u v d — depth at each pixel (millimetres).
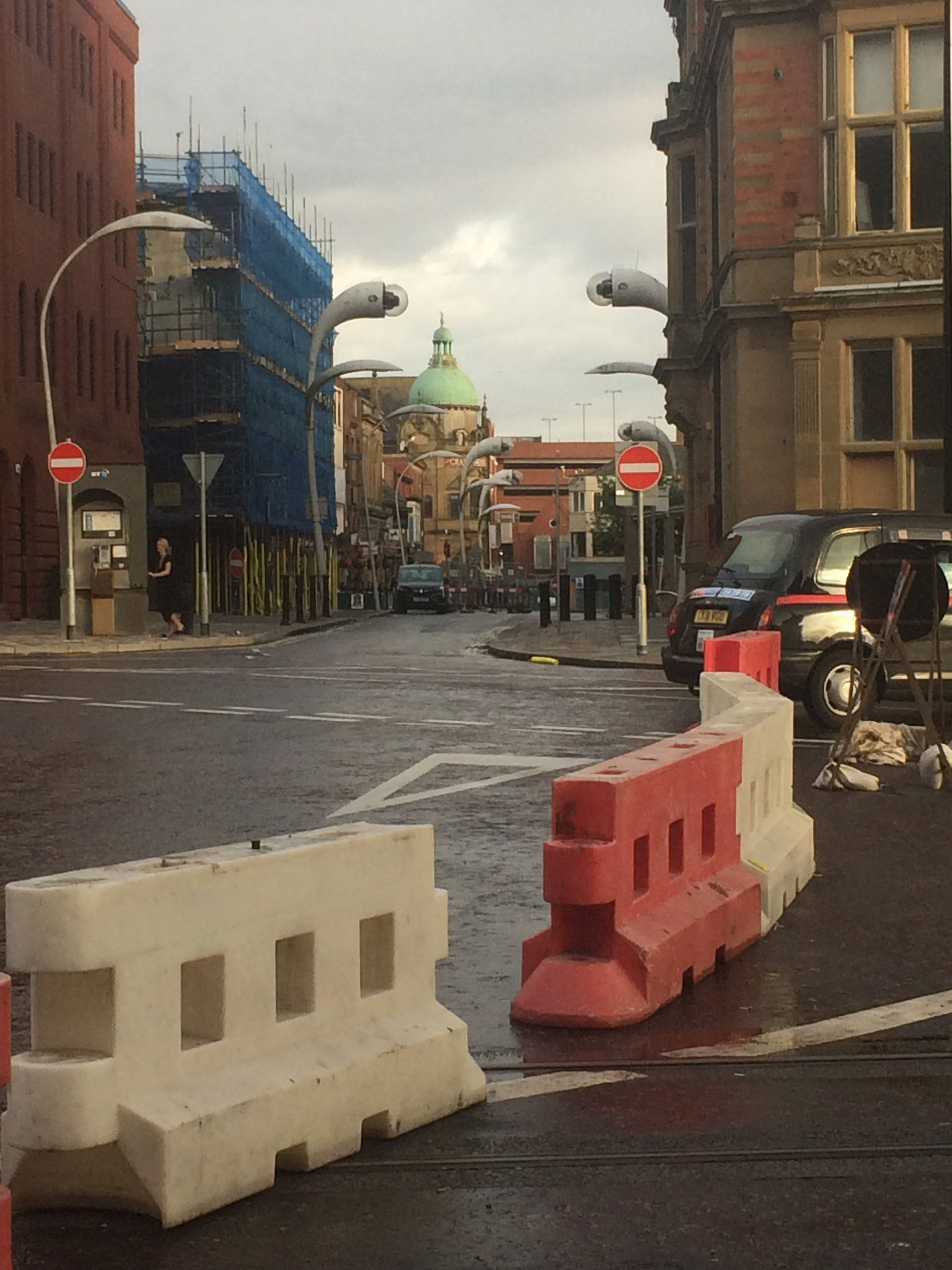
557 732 15719
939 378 28328
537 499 172500
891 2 28281
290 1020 4492
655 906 6445
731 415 31219
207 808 11133
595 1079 5324
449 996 6488
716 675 10352
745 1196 4227
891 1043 5734
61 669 25156
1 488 46219
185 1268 3789
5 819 10703
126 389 58656
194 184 69312
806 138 29578
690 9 39094
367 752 14211
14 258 47375
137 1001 4070
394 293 58500
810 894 8438
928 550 12586
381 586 96062
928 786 12250
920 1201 4184
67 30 52250
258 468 70188
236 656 29578
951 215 21406
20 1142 4027
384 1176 4398
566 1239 3951
